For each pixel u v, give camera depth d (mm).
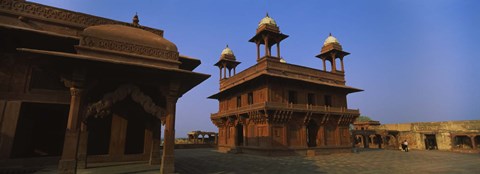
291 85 26281
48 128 11641
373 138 41625
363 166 15953
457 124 31969
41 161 10648
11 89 10188
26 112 11141
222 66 36406
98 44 8148
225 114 30547
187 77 8977
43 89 10703
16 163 10016
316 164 16938
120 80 8102
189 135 47719
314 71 28703
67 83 7277
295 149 24422
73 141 6926
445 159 20844
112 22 12812
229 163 17031
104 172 9148
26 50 6297
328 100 29625
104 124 12148
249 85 27672
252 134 25922
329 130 27750
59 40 10945
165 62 9062
